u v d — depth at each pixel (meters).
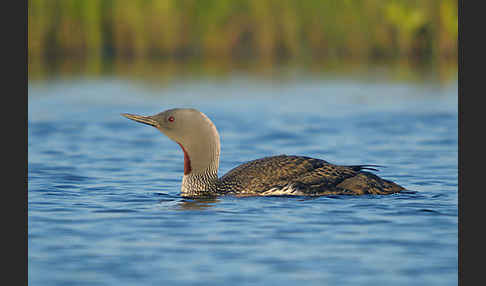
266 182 15.85
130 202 15.12
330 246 11.78
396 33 45.66
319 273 10.52
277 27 45.91
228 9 45.47
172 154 21.20
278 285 10.03
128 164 19.62
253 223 13.23
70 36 44.06
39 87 34.69
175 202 15.20
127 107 29.38
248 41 46.25
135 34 45.12
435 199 15.06
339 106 29.56
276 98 31.66
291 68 42.25
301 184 15.64
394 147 21.78
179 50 45.97
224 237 12.32
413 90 33.22
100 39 44.62
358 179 15.70
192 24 45.72
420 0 45.12
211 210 14.34
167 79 37.38
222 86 35.06
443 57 45.12
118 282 10.18
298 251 11.52
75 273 10.55
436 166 18.98
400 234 12.41
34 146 22.03
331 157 20.53
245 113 28.06
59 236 12.41
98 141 23.11
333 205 14.59
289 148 21.95
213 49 46.16
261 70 41.34
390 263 10.95
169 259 11.16
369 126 25.31
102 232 12.66
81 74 39.09
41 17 43.31
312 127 25.25
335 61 45.41
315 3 45.53
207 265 10.88
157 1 44.97
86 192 16.11
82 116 27.52
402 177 17.69
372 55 46.16
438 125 25.31
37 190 16.20
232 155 21.08
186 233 12.58
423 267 10.77
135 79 37.19
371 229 12.75
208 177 16.14
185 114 16.23
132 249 11.66
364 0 45.44
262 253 11.43
